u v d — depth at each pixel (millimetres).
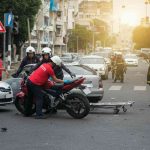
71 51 132500
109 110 17844
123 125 14008
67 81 15547
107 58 53031
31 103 15844
